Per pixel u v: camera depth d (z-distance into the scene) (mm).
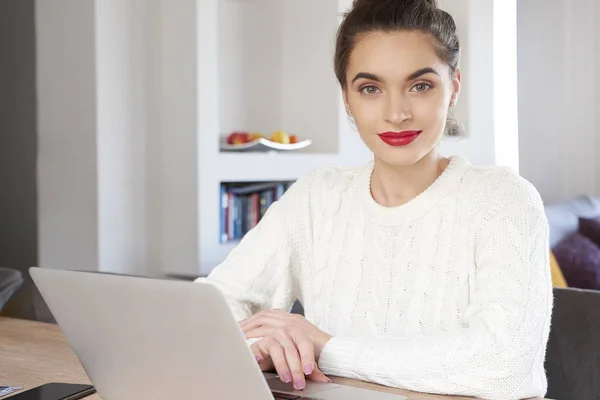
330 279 1671
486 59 4926
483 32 4910
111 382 1213
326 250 1686
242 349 1010
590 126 6062
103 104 3852
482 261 1459
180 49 3953
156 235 4082
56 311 1214
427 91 1430
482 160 4926
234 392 1062
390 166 1582
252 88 4512
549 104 5906
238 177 4027
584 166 6059
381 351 1354
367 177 1671
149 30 4012
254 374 1025
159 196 4074
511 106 5527
